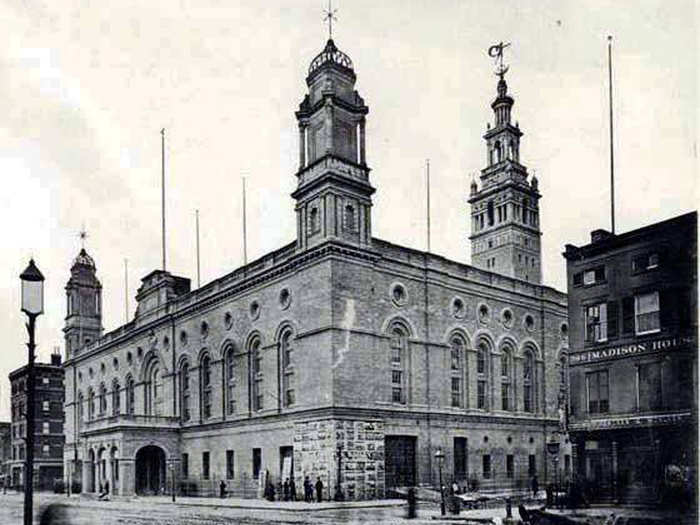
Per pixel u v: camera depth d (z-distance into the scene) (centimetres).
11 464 8119
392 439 4597
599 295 3584
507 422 5428
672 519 2853
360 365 4412
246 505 3953
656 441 3212
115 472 5744
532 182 7481
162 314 6272
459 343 5228
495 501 4044
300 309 4578
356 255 4491
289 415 4572
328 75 4572
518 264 7169
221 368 5372
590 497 3269
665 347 3256
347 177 4497
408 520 3045
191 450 5650
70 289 8181
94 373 7644
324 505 3834
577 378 3628
